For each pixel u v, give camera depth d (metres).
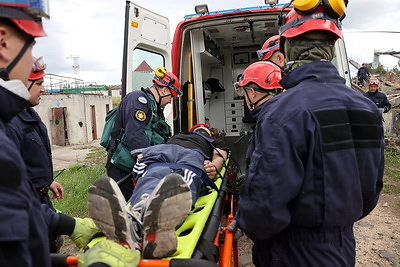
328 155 1.46
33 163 2.26
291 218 1.56
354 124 1.54
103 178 1.52
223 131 5.64
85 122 17.61
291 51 1.69
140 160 2.60
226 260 1.89
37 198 1.07
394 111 9.23
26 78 1.08
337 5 1.57
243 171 4.82
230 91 5.91
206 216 2.08
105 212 1.49
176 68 4.43
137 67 3.72
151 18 3.85
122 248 1.41
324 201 1.46
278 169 1.45
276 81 2.37
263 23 4.50
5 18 0.98
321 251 1.53
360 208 1.55
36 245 0.98
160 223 1.47
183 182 1.50
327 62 1.62
